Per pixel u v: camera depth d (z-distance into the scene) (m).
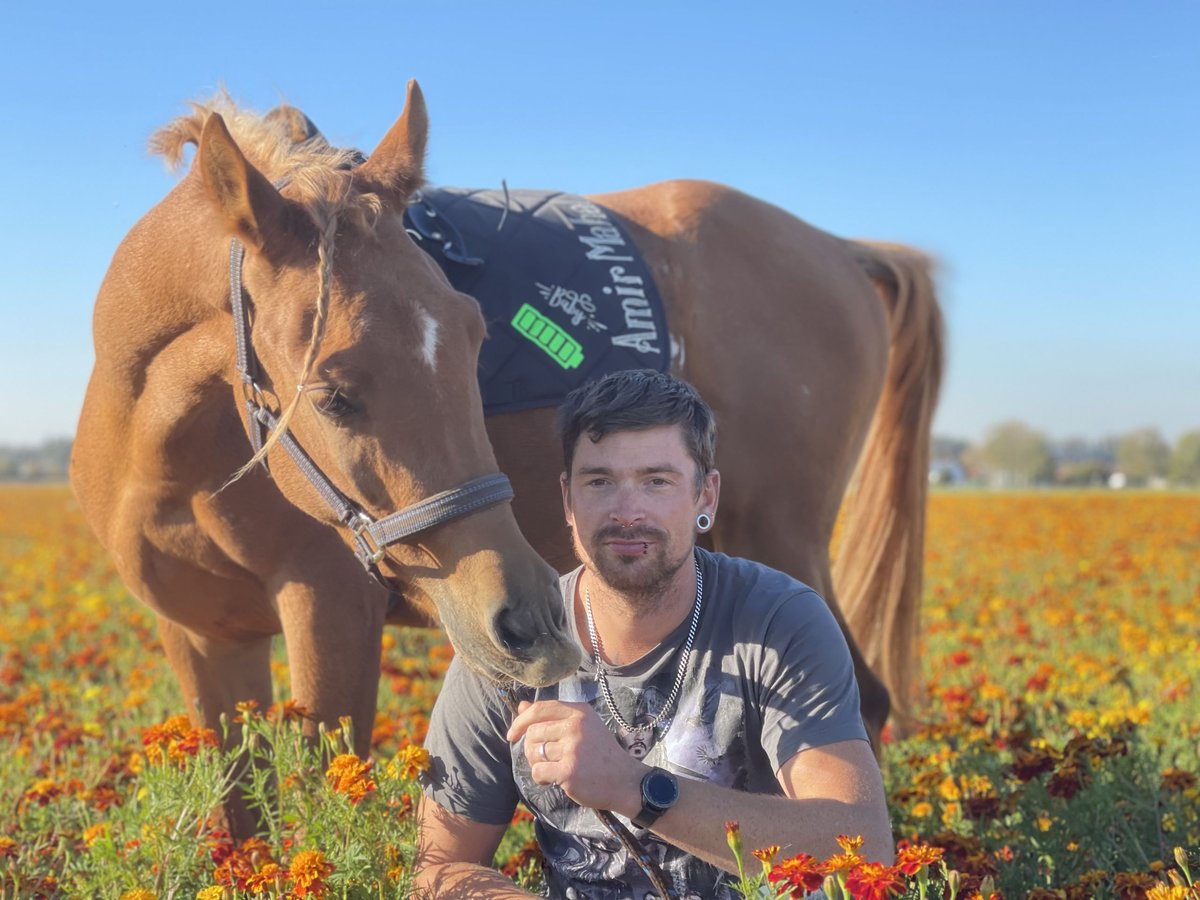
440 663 7.10
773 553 4.23
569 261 3.91
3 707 4.24
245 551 3.36
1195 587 10.74
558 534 3.93
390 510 2.62
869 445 5.07
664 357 3.99
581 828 2.38
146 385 3.28
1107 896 2.71
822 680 2.29
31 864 2.98
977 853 2.86
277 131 3.13
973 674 6.32
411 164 2.90
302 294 2.68
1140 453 92.00
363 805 2.51
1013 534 18.78
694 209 4.32
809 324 4.36
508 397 3.70
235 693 3.77
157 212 3.26
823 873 1.75
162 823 2.61
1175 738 4.35
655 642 2.36
